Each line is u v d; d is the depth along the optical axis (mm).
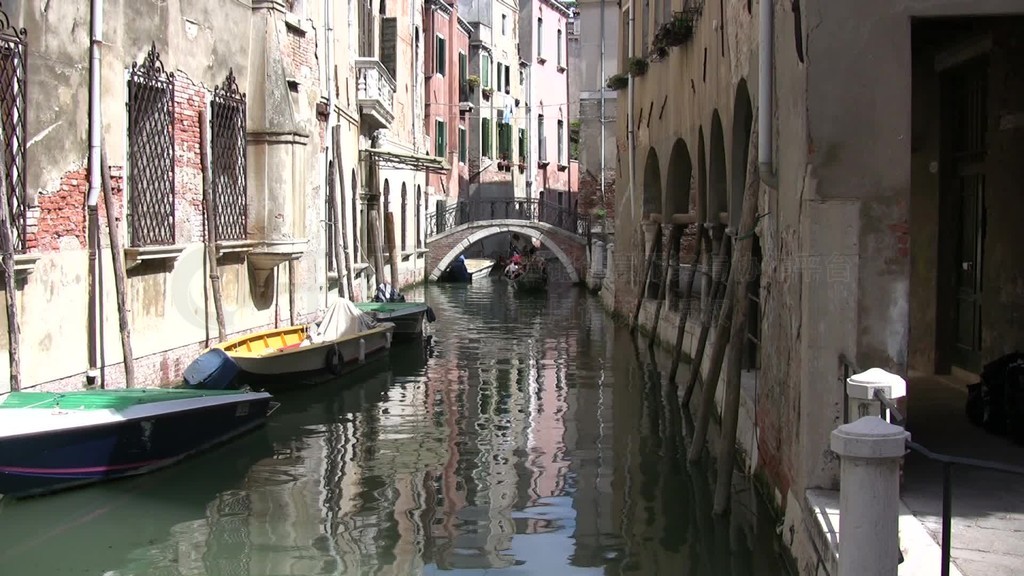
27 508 7352
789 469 6492
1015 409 7000
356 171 20641
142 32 10000
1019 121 7852
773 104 7031
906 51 5773
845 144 5816
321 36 16016
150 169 10281
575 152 51688
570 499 7918
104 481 7910
